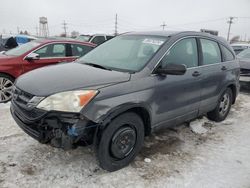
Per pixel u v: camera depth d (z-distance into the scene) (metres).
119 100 3.20
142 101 3.44
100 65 3.87
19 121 3.27
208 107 4.92
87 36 15.03
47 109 2.93
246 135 4.89
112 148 3.29
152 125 3.77
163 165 3.67
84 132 2.98
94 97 3.02
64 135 2.94
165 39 4.05
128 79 3.38
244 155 4.10
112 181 3.25
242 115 6.10
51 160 3.61
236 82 5.61
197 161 3.84
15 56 6.43
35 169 3.39
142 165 3.63
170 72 3.57
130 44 4.25
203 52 4.65
